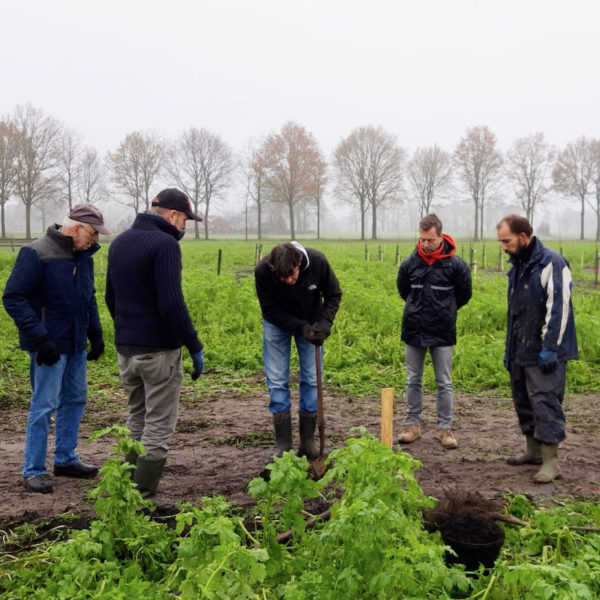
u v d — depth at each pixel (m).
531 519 4.53
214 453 6.15
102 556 3.75
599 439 6.61
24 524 4.50
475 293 16.11
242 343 11.02
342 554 3.20
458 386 8.89
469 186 79.25
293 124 75.75
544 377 5.36
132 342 4.67
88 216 5.26
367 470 3.46
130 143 75.69
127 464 3.95
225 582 2.94
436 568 2.99
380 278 20.36
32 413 5.17
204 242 66.12
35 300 5.15
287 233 127.75
